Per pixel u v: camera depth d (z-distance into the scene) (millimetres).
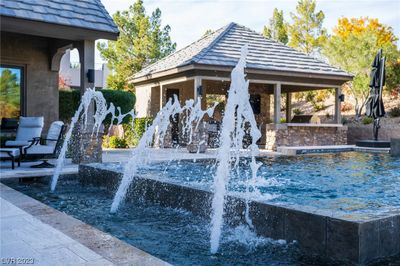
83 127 9867
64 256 2973
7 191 5789
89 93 9883
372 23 26047
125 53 23453
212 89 18859
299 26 30812
